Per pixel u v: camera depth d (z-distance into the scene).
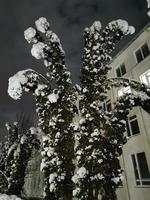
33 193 22.39
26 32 9.73
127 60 18.33
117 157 7.82
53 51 9.72
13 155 17.16
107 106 19.36
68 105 8.70
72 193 7.38
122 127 8.31
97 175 6.86
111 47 10.04
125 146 16.03
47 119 8.68
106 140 7.57
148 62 15.67
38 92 9.02
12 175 15.66
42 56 9.62
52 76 9.50
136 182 14.37
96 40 9.92
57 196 7.45
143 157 14.48
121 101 9.24
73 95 9.11
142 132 14.79
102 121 7.96
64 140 7.93
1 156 20.72
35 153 25.12
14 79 9.12
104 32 10.17
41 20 9.93
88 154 7.21
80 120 7.85
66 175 7.48
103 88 9.03
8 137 20.58
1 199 10.33
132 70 17.22
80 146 7.55
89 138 7.47
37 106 9.11
